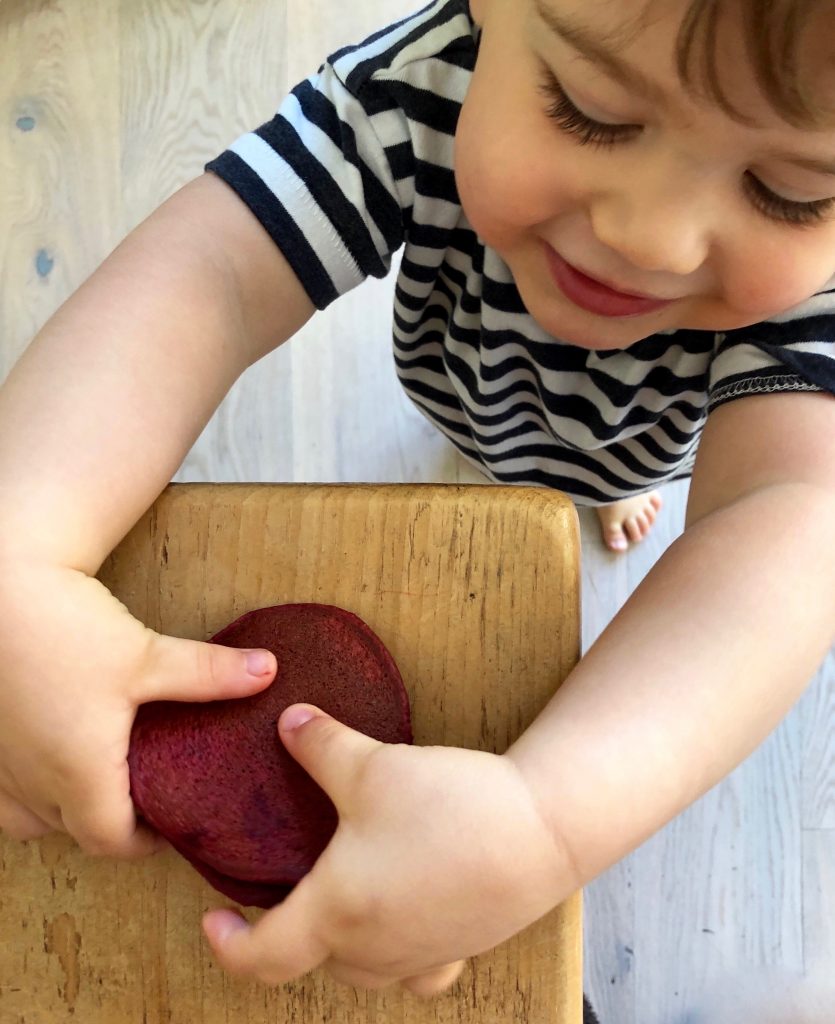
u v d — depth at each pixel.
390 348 0.69
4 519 0.23
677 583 0.24
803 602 0.23
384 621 0.25
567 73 0.21
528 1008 0.23
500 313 0.36
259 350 0.31
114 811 0.23
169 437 0.26
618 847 0.21
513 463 0.50
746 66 0.19
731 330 0.30
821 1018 0.60
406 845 0.21
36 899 0.25
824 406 0.27
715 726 0.22
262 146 0.31
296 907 0.21
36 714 0.22
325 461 0.68
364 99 0.31
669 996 0.61
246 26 0.73
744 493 0.26
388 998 0.24
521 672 0.24
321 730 0.22
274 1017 0.24
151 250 0.28
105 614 0.23
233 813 0.22
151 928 0.25
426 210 0.33
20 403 0.24
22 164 0.72
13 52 0.73
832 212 0.22
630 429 0.41
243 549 0.25
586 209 0.24
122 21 0.73
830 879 0.62
